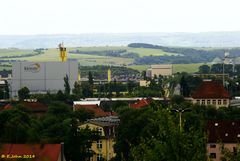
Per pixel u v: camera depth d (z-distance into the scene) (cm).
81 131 15175
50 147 12450
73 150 14775
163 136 6066
